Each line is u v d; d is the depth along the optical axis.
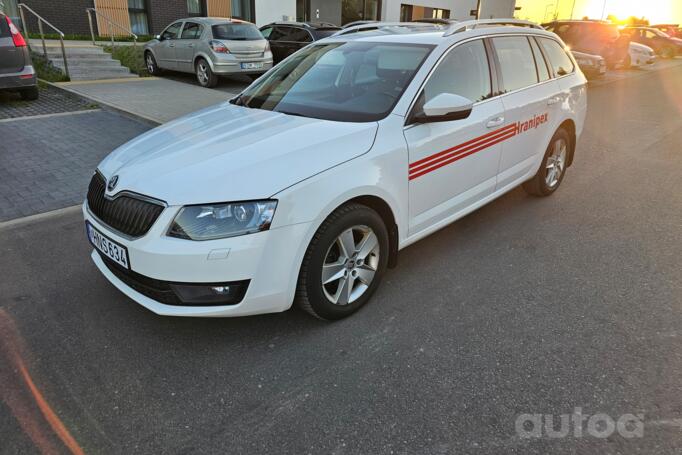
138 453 2.17
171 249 2.50
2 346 2.86
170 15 16.28
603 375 2.63
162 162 2.82
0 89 8.46
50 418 2.35
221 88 11.32
